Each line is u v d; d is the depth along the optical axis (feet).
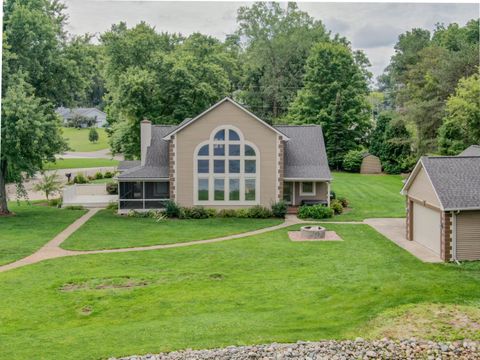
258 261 81.25
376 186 169.37
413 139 189.57
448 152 164.76
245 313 58.75
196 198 122.01
